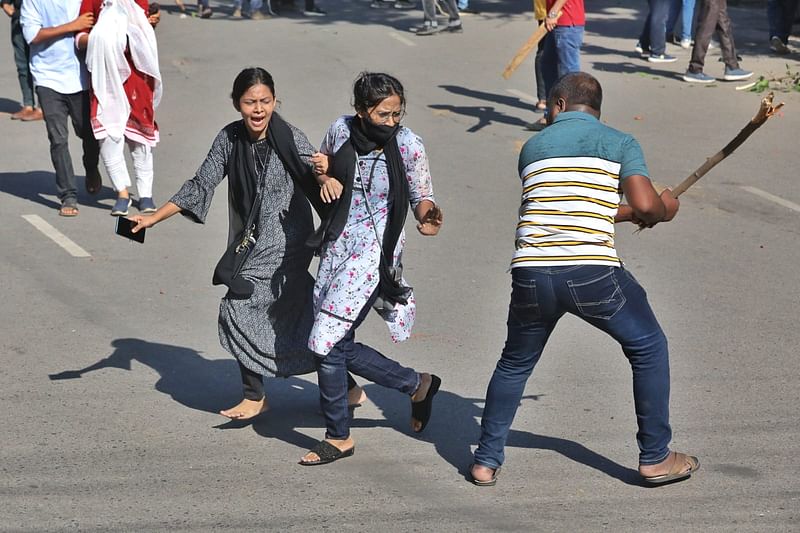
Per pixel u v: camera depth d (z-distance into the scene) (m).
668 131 31.20
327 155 12.72
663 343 12.07
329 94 35.72
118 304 18.48
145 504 12.00
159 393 15.11
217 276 13.30
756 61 41.38
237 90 12.84
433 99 35.28
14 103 35.31
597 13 52.78
